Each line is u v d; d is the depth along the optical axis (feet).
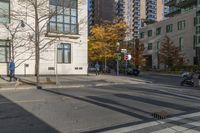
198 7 234.99
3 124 34.73
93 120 37.42
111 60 200.95
